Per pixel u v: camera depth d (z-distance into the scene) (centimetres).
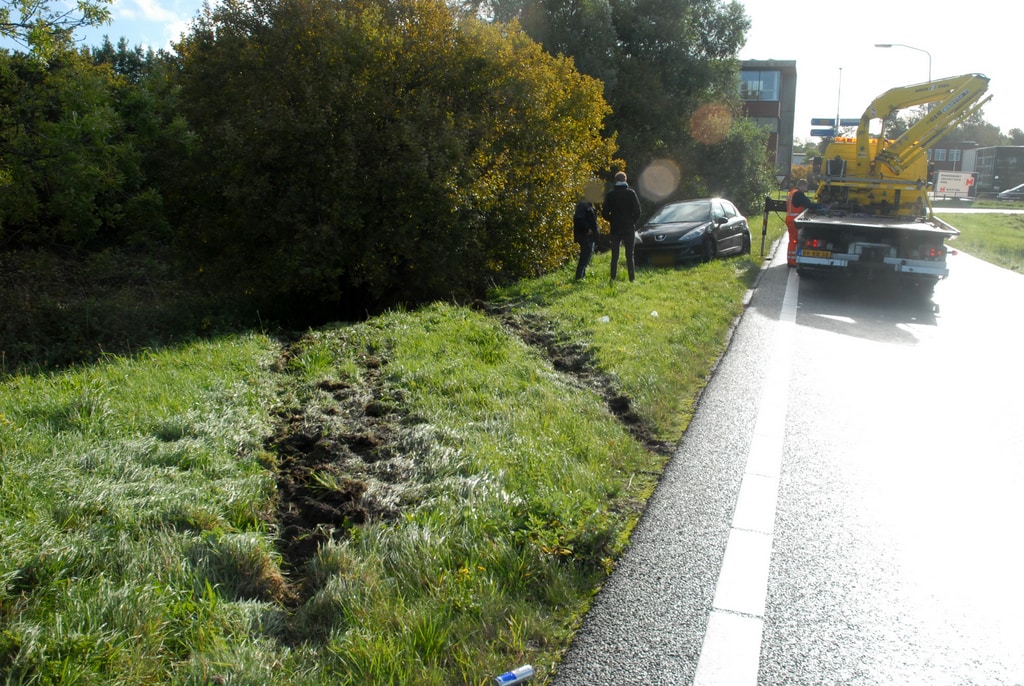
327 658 308
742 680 314
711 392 746
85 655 283
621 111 3164
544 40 2934
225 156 1308
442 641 321
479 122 1370
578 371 777
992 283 1664
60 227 1878
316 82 1285
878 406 707
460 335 855
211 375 674
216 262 1443
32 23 1430
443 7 1414
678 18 3319
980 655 336
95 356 1244
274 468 497
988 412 694
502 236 1417
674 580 391
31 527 356
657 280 1348
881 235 1372
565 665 321
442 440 537
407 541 389
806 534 446
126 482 423
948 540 443
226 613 322
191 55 1422
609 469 526
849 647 339
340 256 1294
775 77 5712
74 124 1591
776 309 1227
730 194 3506
